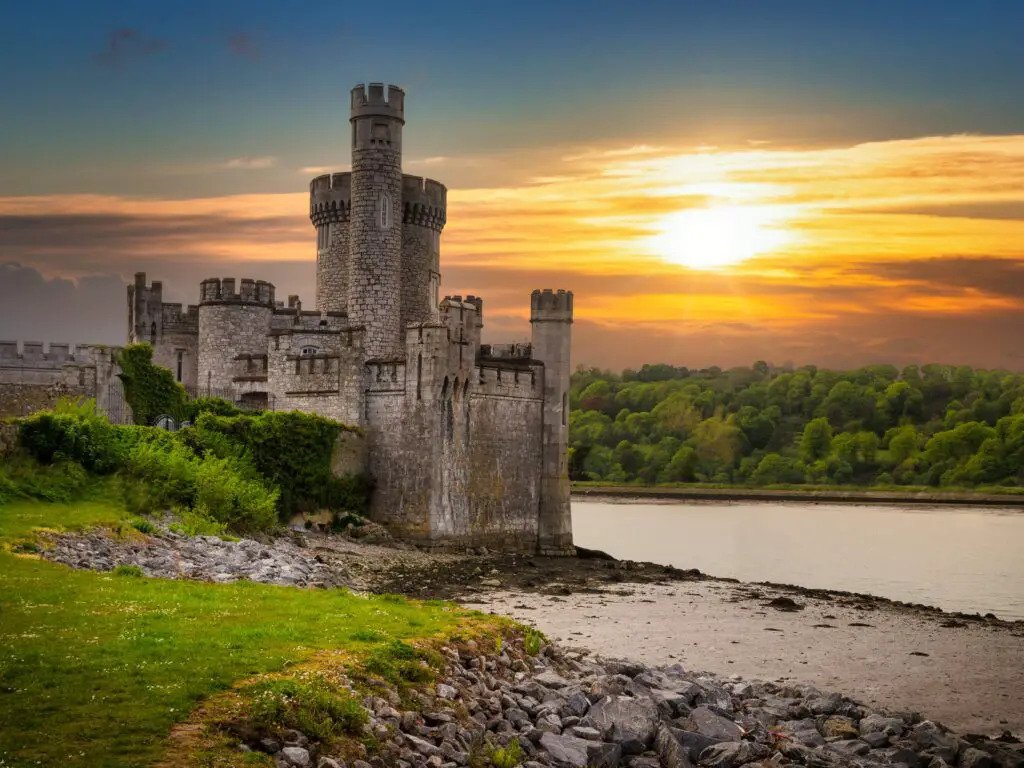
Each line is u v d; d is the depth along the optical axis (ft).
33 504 152.56
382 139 277.03
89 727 72.33
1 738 69.82
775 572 280.10
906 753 99.30
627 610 171.53
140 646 86.53
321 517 221.25
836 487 644.27
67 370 216.74
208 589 114.83
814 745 100.83
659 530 419.54
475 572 203.00
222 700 78.64
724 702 108.88
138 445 179.73
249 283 269.03
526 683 101.91
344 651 92.48
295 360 243.81
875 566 295.28
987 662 142.10
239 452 206.49
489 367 236.22
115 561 131.64
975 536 398.83
